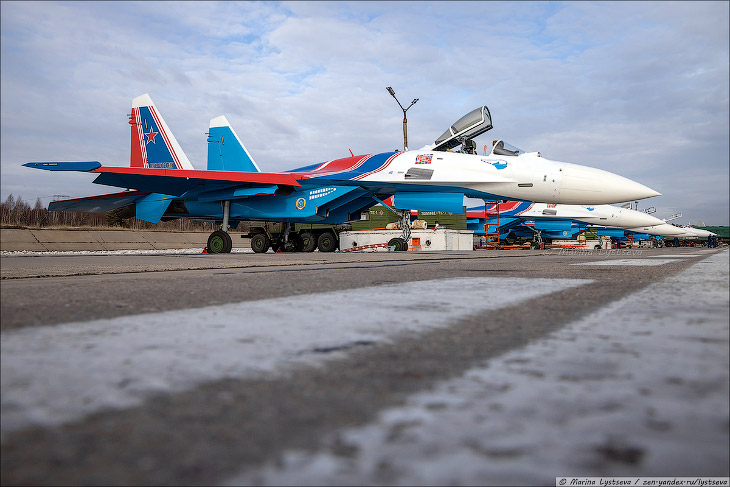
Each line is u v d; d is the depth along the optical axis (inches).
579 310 64.7
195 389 29.5
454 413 24.0
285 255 461.1
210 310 67.6
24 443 20.9
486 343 43.1
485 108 628.1
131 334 48.8
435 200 594.9
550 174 555.8
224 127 819.4
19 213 2866.6
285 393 28.4
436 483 15.6
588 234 1669.5
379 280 126.8
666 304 69.9
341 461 18.3
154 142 788.6
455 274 150.9
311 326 53.5
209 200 689.0
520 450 18.8
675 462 16.9
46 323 56.4
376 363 35.9
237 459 18.7
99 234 1765.5
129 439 21.3
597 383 29.2
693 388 27.7
